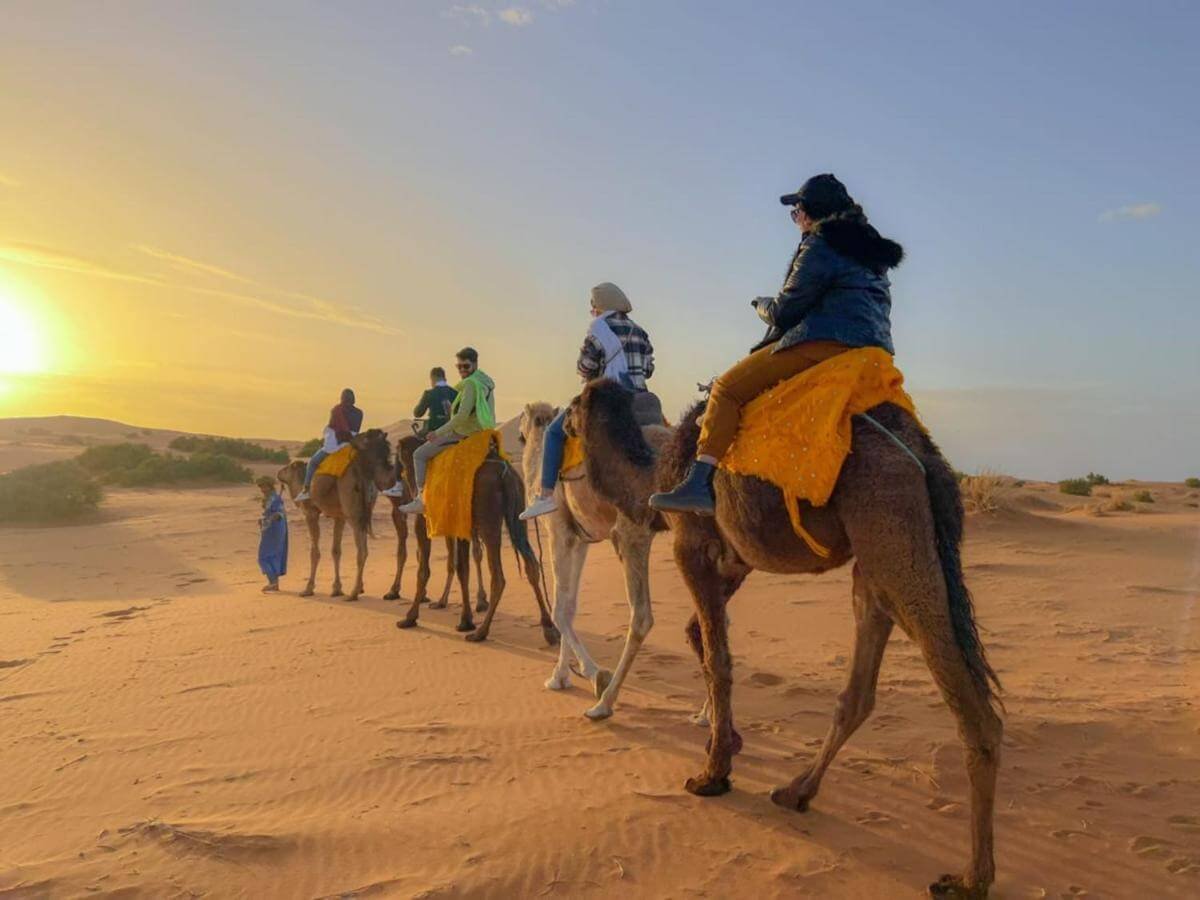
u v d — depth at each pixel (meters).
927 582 4.70
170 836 5.62
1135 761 6.53
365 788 6.43
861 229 5.35
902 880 4.89
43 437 88.31
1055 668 9.41
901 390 5.23
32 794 6.70
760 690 8.74
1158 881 4.84
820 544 5.10
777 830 5.50
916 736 7.11
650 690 8.98
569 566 9.24
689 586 6.21
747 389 5.40
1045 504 27.53
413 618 13.02
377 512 32.75
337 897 4.82
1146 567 16.20
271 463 60.12
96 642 12.81
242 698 9.16
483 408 12.31
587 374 8.43
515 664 10.39
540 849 5.29
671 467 6.01
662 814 5.75
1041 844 5.27
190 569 22.41
